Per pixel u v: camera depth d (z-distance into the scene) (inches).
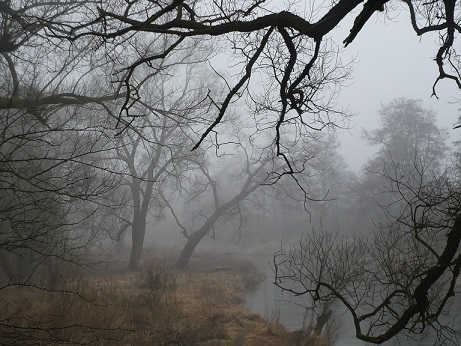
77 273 690.8
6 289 681.6
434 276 180.1
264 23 182.7
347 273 539.8
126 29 190.9
